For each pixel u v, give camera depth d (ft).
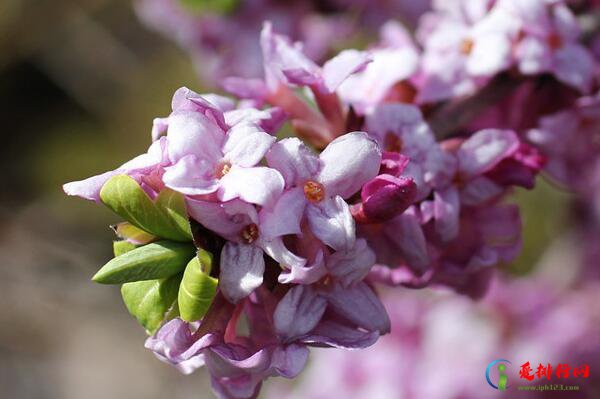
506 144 0.57
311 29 0.89
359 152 0.50
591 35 0.65
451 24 0.64
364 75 0.60
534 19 0.62
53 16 1.74
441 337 0.83
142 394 1.72
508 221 0.58
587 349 0.82
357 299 0.51
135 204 0.49
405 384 0.82
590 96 0.63
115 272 0.48
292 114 0.57
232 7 0.84
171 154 0.49
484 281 0.60
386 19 0.89
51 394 1.79
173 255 0.49
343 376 0.86
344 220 0.50
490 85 0.62
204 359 0.51
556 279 0.93
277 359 0.50
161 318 0.50
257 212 0.49
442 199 0.55
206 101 0.50
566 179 0.65
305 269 0.49
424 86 0.61
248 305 0.52
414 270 0.54
